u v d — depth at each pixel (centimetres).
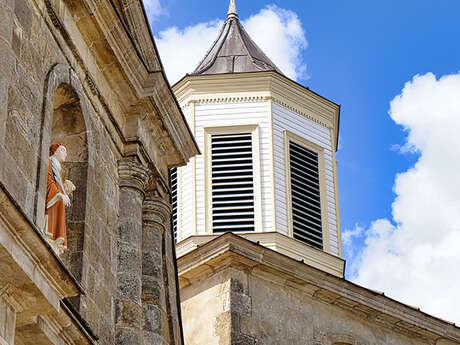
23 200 1539
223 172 3106
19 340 1516
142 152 2072
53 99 1727
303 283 2625
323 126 3338
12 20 1555
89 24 1900
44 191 1602
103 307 1834
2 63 1492
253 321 2494
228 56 3391
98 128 1939
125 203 2006
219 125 3177
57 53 1781
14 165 1531
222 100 3212
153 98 2070
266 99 3219
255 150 3138
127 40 1978
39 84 1677
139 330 1900
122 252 1955
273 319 2539
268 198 3070
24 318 1466
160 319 2016
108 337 1836
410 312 2814
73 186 1784
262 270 2566
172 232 2239
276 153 3152
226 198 3070
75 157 1859
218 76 3231
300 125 3269
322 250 3105
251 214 3045
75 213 1809
